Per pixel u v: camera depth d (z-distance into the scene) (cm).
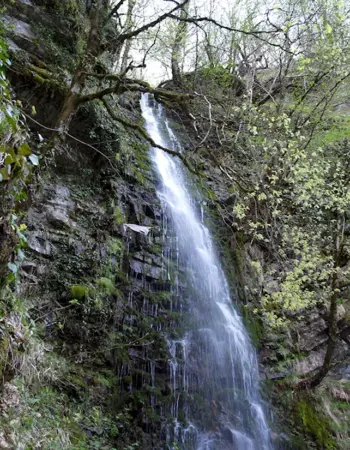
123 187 962
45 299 672
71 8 958
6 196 403
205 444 784
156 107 1550
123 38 812
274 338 1130
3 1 856
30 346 538
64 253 740
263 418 949
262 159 1191
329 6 1162
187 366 847
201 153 1399
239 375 977
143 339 780
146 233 899
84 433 574
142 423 698
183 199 1186
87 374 663
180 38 1373
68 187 837
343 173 1203
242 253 1224
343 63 1234
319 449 968
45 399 548
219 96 1429
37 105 820
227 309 1066
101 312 728
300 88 1403
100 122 914
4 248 411
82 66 750
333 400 1077
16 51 800
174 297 912
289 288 1021
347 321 1177
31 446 448
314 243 1182
